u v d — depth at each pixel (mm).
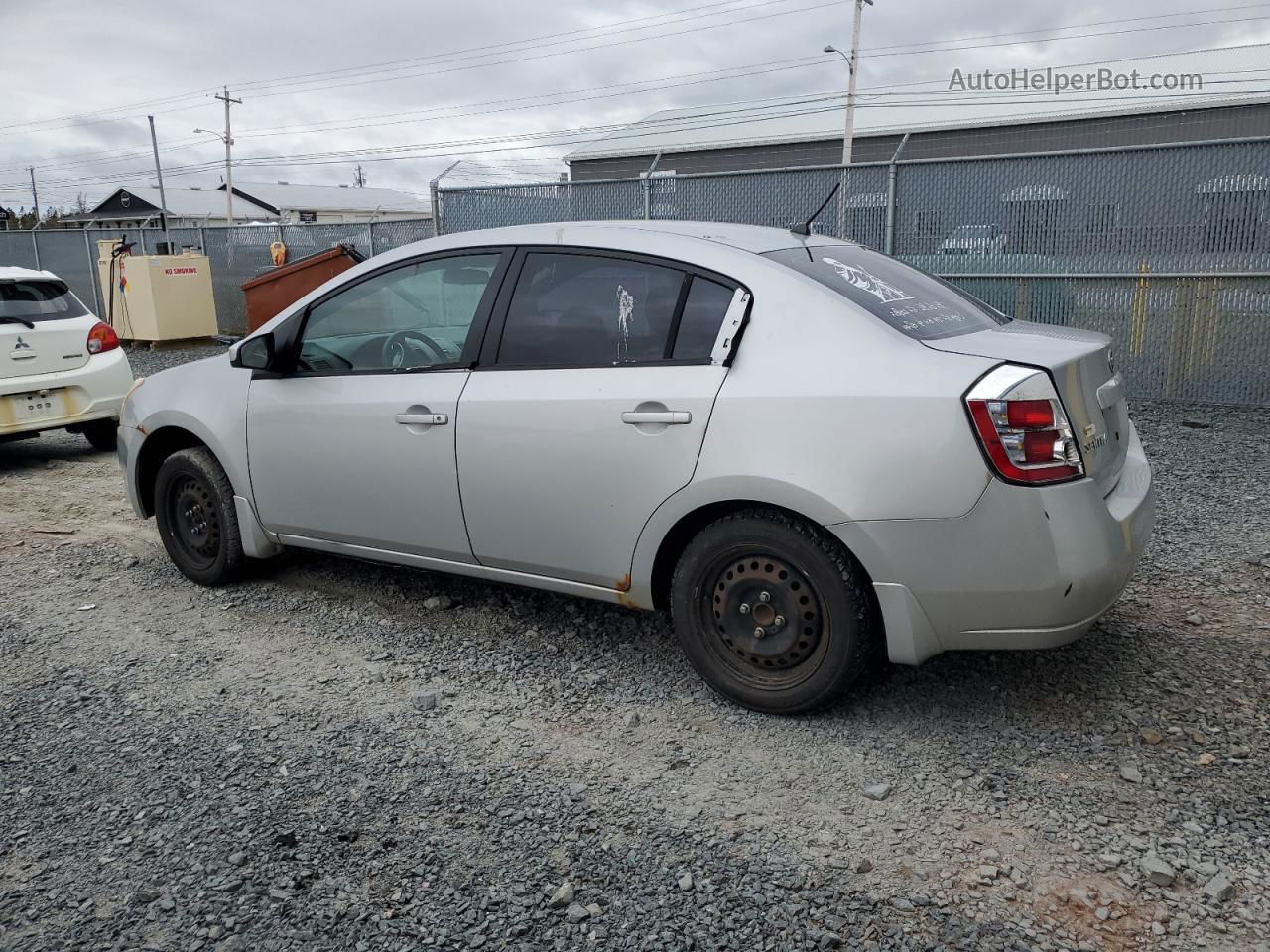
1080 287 9055
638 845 2754
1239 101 23062
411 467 3965
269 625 4418
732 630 3451
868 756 3182
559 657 4000
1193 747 3158
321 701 3670
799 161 31953
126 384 8312
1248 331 8453
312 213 76750
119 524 6156
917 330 3279
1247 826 2748
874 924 2414
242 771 3186
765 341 3275
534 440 3631
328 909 2514
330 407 4172
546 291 3750
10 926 2490
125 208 71125
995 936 2361
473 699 3664
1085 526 2959
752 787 3029
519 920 2459
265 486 4469
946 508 2957
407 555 4164
